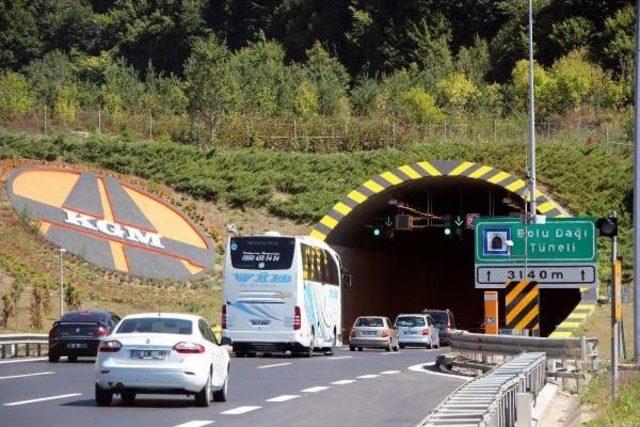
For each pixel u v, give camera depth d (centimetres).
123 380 5106
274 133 19388
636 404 4919
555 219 10669
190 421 4591
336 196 16650
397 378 7506
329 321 11762
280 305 10544
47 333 11538
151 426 4378
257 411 5100
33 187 15775
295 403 5547
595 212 15625
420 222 17962
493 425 3189
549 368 7350
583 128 19925
